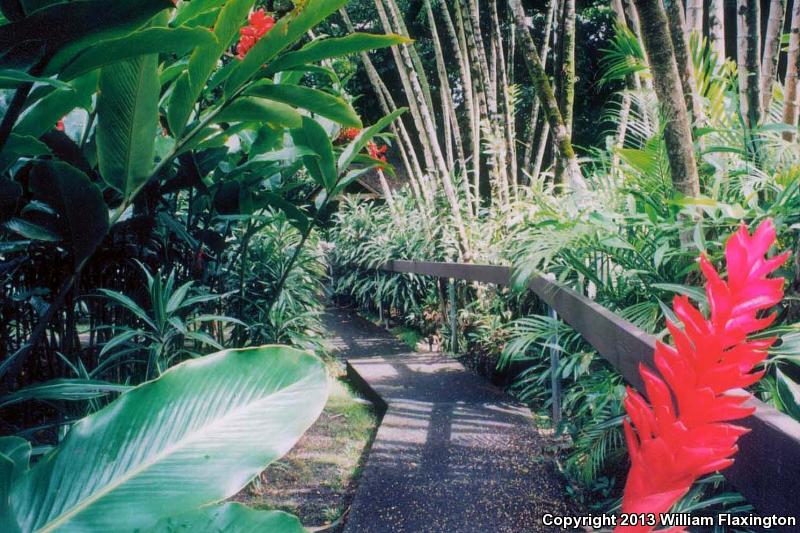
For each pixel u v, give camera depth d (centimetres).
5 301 179
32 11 85
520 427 272
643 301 208
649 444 27
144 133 127
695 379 26
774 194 193
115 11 80
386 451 248
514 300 365
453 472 224
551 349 267
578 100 984
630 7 266
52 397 116
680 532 26
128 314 219
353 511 196
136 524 59
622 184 240
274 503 217
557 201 281
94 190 119
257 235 371
